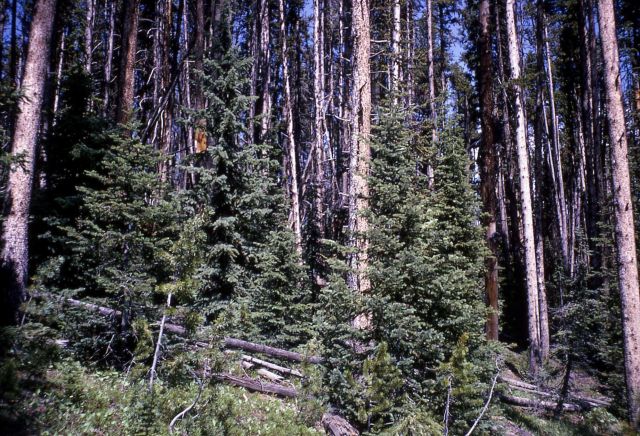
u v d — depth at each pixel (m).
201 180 11.65
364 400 7.47
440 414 7.46
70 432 5.95
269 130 17.48
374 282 8.18
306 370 7.99
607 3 10.83
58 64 21.25
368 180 8.69
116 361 8.67
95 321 8.19
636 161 17.44
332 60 25.50
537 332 17.56
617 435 10.60
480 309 9.69
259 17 22.42
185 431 6.18
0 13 19.97
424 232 8.35
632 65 22.98
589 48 20.91
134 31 14.16
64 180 10.78
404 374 7.62
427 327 8.00
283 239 12.76
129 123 10.36
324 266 19.05
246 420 7.48
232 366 7.50
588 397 13.98
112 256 8.52
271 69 27.45
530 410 12.91
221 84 12.36
